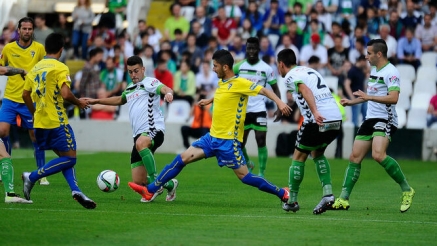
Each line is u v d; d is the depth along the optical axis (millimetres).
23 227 22750
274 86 38156
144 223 23891
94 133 58625
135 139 29875
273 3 60219
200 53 59406
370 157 54281
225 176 40219
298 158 26734
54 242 20625
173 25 63531
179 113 57688
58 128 26516
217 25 60500
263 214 26344
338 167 46656
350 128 53312
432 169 46156
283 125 54406
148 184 29875
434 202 30797
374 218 25859
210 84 56594
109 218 24766
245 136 37969
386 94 27734
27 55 33406
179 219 24859
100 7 70875
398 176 27578
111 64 58875
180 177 39562
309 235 22188
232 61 27234
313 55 52094
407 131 53094
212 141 27484
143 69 29656
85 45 65250
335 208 28000
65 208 26812
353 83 53781
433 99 53969
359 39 55750
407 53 57250
